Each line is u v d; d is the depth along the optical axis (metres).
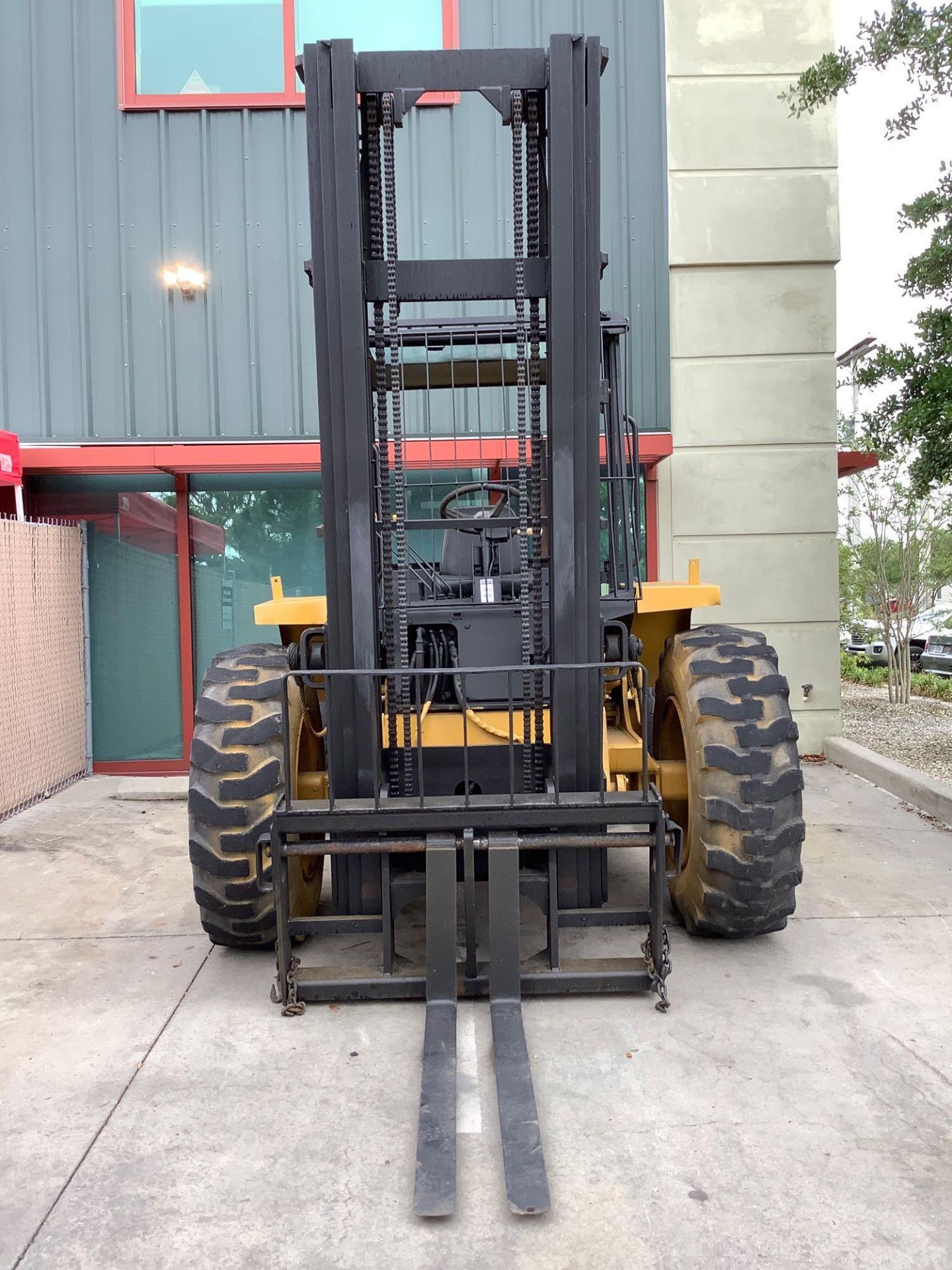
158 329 7.22
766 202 7.42
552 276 3.27
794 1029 3.01
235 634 7.59
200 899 3.40
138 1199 2.22
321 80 3.21
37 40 7.18
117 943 3.89
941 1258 1.99
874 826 5.52
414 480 7.20
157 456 6.75
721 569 7.59
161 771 7.54
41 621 6.64
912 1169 2.29
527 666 3.03
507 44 7.31
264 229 7.22
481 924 3.96
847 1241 2.04
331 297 3.27
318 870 4.06
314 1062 2.85
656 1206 2.16
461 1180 2.27
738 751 3.35
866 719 9.31
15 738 6.22
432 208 7.31
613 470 4.20
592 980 3.17
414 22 7.36
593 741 3.44
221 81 7.23
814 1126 2.47
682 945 3.71
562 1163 2.32
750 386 7.52
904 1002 3.20
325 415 3.32
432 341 4.25
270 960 3.67
